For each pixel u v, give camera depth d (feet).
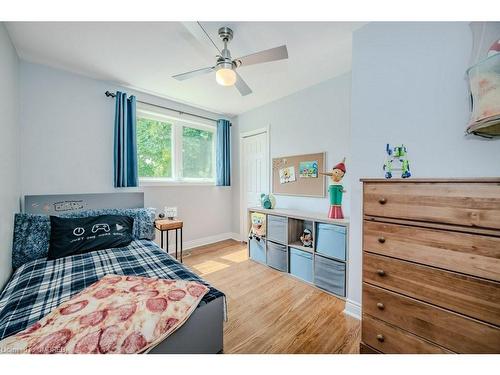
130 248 6.72
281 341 4.79
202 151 12.19
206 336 3.87
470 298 2.91
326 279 6.93
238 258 10.05
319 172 8.70
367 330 3.93
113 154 8.68
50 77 7.33
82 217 6.88
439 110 4.27
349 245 5.80
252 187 12.16
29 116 6.97
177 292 3.84
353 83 5.55
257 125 11.55
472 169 3.92
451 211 3.05
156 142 10.34
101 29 5.45
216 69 5.67
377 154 5.15
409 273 3.44
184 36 5.74
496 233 2.72
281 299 6.55
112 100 8.63
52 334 2.84
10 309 3.57
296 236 8.59
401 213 3.52
